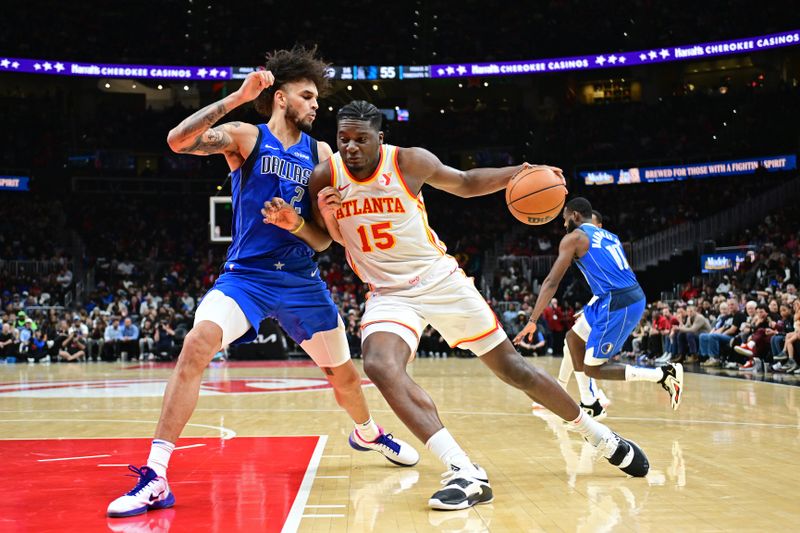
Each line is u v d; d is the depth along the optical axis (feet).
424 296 11.14
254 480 12.00
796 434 16.43
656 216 80.84
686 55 83.41
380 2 99.91
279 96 12.00
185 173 94.38
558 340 60.03
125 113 96.37
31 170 89.51
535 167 11.30
